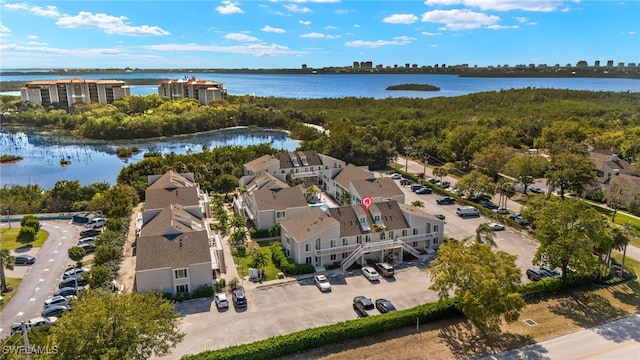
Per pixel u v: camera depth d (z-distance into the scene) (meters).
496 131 142.88
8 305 54.41
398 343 45.91
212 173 111.00
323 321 50.66
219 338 47.09
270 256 68.94
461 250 49.41
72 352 34.44
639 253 69.56
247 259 68.00
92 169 147.38
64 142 197.38
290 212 78.75
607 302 54.84
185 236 60.25
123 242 71.31
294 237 65.62
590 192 99.75
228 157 122.75
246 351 41.84
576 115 182.62
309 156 115.94
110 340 36.09
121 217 81.00
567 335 47.69
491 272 46.09
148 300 40.47
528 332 48.19
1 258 57.97
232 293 56.34
